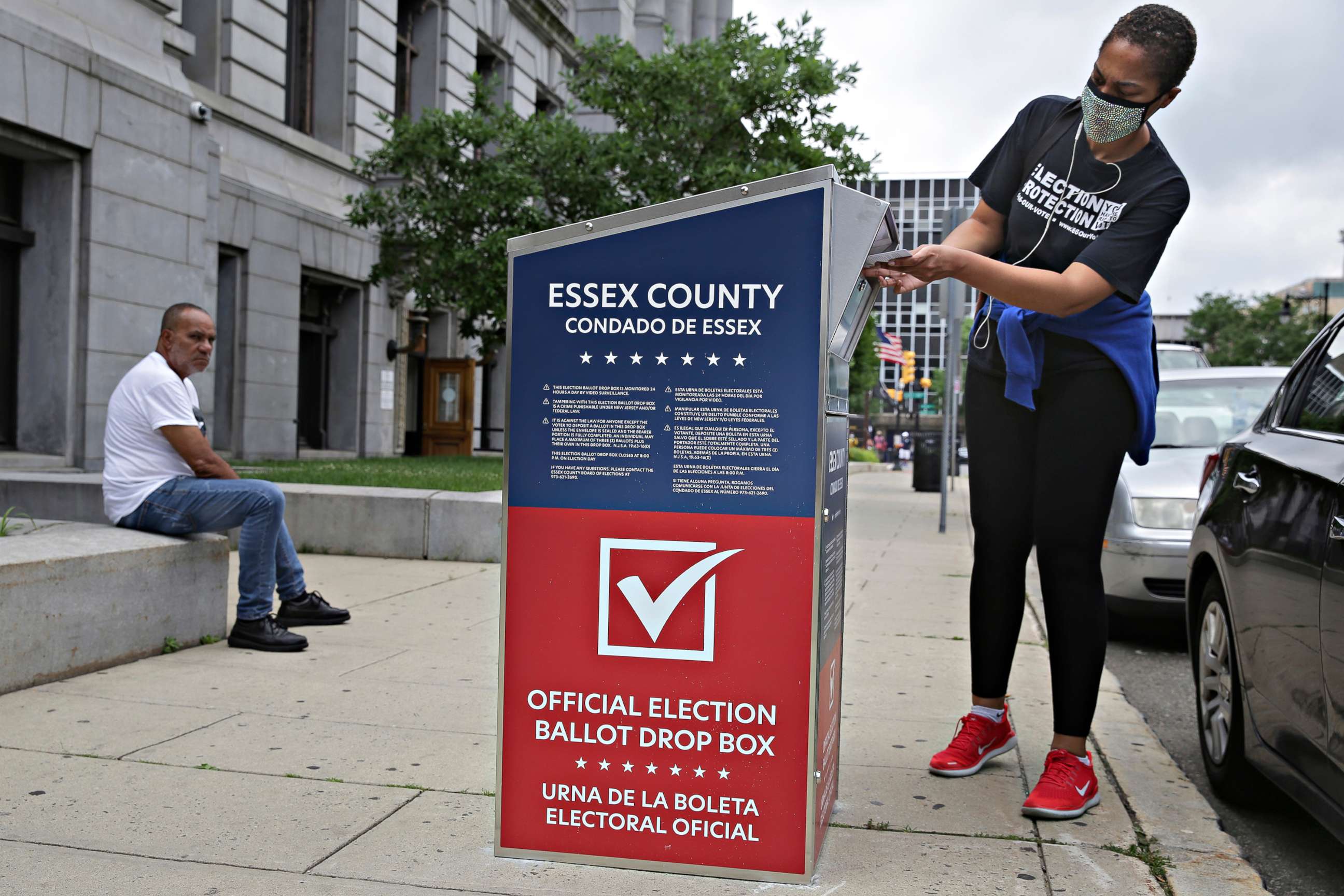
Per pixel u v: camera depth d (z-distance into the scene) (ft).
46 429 40.55
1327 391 11.09
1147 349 10.65
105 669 15.24
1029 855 9.19
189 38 48.85
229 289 54.90
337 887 8.21
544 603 8.70
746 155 61.82
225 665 15.66
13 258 40.68
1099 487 10.46
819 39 60.44
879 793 10.71
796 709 8.32
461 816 9.78
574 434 8.60
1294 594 9.70
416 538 27.99
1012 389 10.55
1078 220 10.33
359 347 66.95
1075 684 10.40
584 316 8.56
